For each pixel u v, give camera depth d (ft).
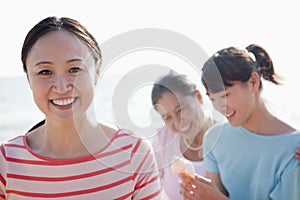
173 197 8.60
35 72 4.73
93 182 5.03
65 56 4.66
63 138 5.04
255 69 8.39
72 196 5.01
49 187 5.00
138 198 5.26
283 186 8.30
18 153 5.07
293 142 8.34
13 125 31.76
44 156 5.06
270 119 8.63
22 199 5.07
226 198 7.66
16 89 34.37
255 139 8.60
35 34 4.78
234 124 8.40
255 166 8.62
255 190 8.64
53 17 4.90
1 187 5.11
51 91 4.71
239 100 8.21
